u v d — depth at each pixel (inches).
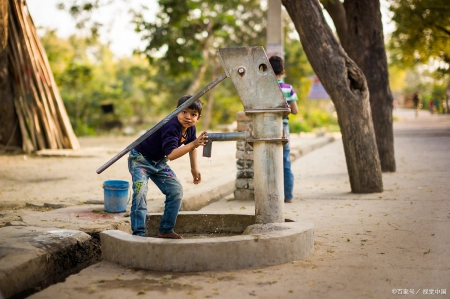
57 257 170.4
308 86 1379.2
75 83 1327.5
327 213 255.6
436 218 238.4
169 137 183.8
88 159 553.6
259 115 181.8
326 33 305.3
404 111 2509.8
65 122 636.1
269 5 430.0
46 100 622.2
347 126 315.9
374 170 315.0
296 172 441.7
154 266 164.7
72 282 154.8
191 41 964.6
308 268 164.9
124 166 482.9
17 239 176.4
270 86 179.2
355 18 394.6
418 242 196.5
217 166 467.5
